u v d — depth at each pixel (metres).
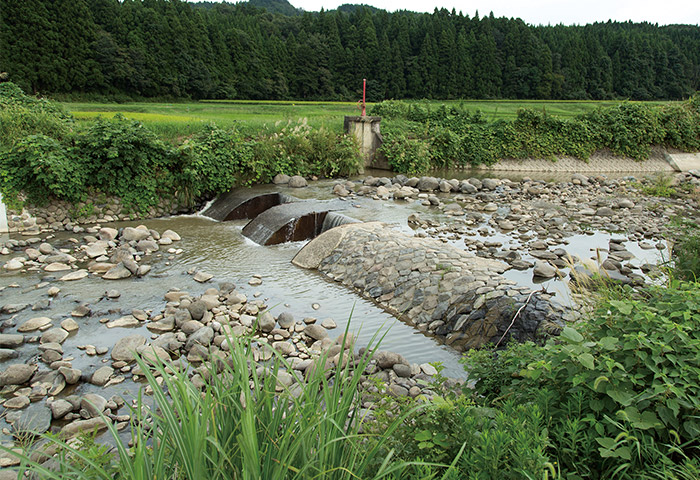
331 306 8.34
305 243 12.16
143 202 14.11
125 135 13.73
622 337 3.44
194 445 2.31
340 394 2.89
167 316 7.71
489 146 24.64
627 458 2.68
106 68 37.72
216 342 7.00
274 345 6.84
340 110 35.22
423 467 2.73
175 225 13.54
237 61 45.41
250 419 2.29
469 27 56.22
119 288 9.03
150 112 28.45
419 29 52.97
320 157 18.80
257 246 11.78
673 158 26.47
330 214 12.69
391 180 18.39
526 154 25.05
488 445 2.70
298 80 49.06
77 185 13.18
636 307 3.53
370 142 21.34
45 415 5.35
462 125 24.67
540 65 52.78
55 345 6.77
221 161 15.57
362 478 2.64
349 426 2.84
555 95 53.84
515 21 56.75
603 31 61.69
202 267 10.22
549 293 8.21
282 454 2.42
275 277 9.70
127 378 6.17
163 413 2.55
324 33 52.81
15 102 15.81
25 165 12.70
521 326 6.59
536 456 2.56
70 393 5.84
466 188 17.80
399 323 7.72
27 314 7.88
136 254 10.77
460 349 6.88
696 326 3.34
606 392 3.01
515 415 3.12
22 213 12.55
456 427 2.96
